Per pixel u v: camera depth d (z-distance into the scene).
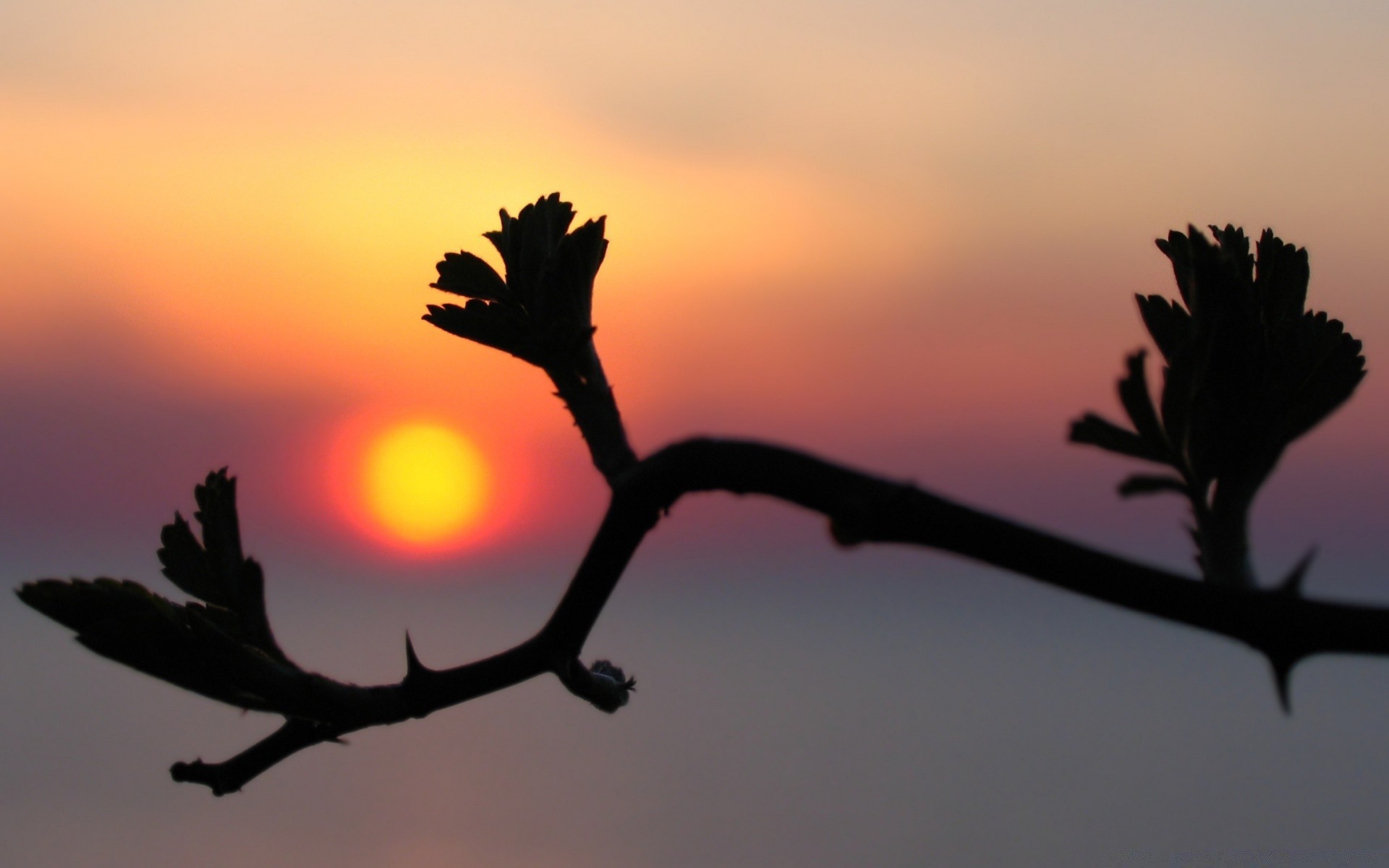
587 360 0.49
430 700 0.49
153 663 0.48
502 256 0.50
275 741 0.50
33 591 0.48
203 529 0.50
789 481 0.46
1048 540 0.45
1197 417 0.47
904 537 0.45
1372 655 0.44
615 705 0.49
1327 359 0.47
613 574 0.48
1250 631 0.44
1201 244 0.47
